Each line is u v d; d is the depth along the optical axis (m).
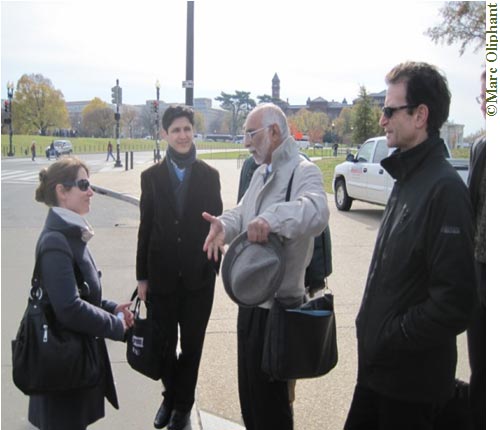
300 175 2.52
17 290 6.34
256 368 2.60
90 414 2.51
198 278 3.41
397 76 2.13
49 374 2.29
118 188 17.94
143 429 3.39
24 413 3.52
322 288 3.53
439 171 2.00
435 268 1.92
